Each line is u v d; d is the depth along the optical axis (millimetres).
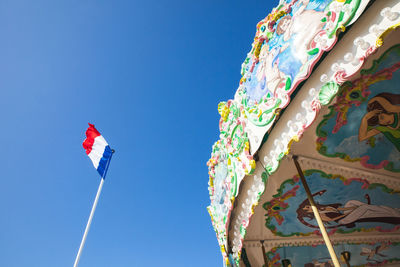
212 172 8734
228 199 7125
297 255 9633
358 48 3775
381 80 4941
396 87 5078
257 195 5828
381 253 9836
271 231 8734
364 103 5348
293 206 7789
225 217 7688
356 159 6574
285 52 4840
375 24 3633
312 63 4160
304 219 8383
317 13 4316
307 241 9258
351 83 4895
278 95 4887
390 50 4434
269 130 5168
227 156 7305
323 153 6355
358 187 7305
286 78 4719
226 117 6992
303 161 6438
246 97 6125
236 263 8008
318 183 7082
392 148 6395
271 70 5215
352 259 9867
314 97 4336
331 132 5859
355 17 3652
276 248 9242
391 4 3520
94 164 8367
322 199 7586
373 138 6156
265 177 5543
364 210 8133
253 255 9156
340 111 5445
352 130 5883
